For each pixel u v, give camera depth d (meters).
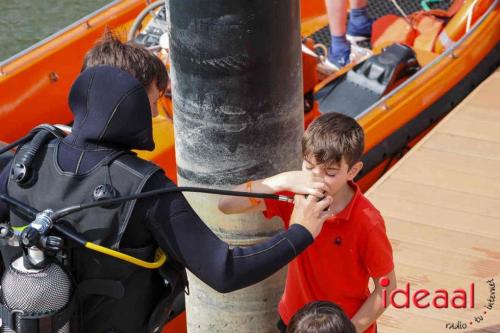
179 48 2.88
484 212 4.80
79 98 2.39
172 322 4.92
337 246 2.82
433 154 5.40
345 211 2.78
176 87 2.99
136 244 2.30
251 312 3.32
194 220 2.30
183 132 3.04
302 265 2.95
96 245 2.24
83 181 2.31
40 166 2.37
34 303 2.27
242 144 2.97
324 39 7.36
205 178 3.06
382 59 6.17
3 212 2.45
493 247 4.49
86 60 2.54
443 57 6.23
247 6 2.75
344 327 2.40
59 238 2.23
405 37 6.81
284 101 2.96
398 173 5.20
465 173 5.19
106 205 2.26
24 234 2.20
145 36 6.05
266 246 2.37
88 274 2.34
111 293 2.35
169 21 2.89
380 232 2.79
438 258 4.41
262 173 3.04
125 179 2.29
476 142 5.53
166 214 2.27
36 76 5.98
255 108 2.92
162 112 5.54
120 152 2.34
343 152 2.58
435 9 7.48
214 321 3.37
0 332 2.39
